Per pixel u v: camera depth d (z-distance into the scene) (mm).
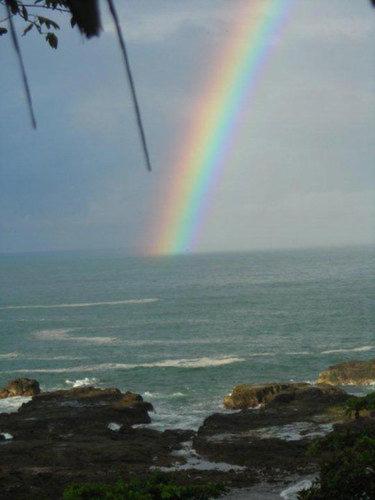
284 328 110125
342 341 95625
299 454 35375
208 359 82812
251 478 32062
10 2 2994
